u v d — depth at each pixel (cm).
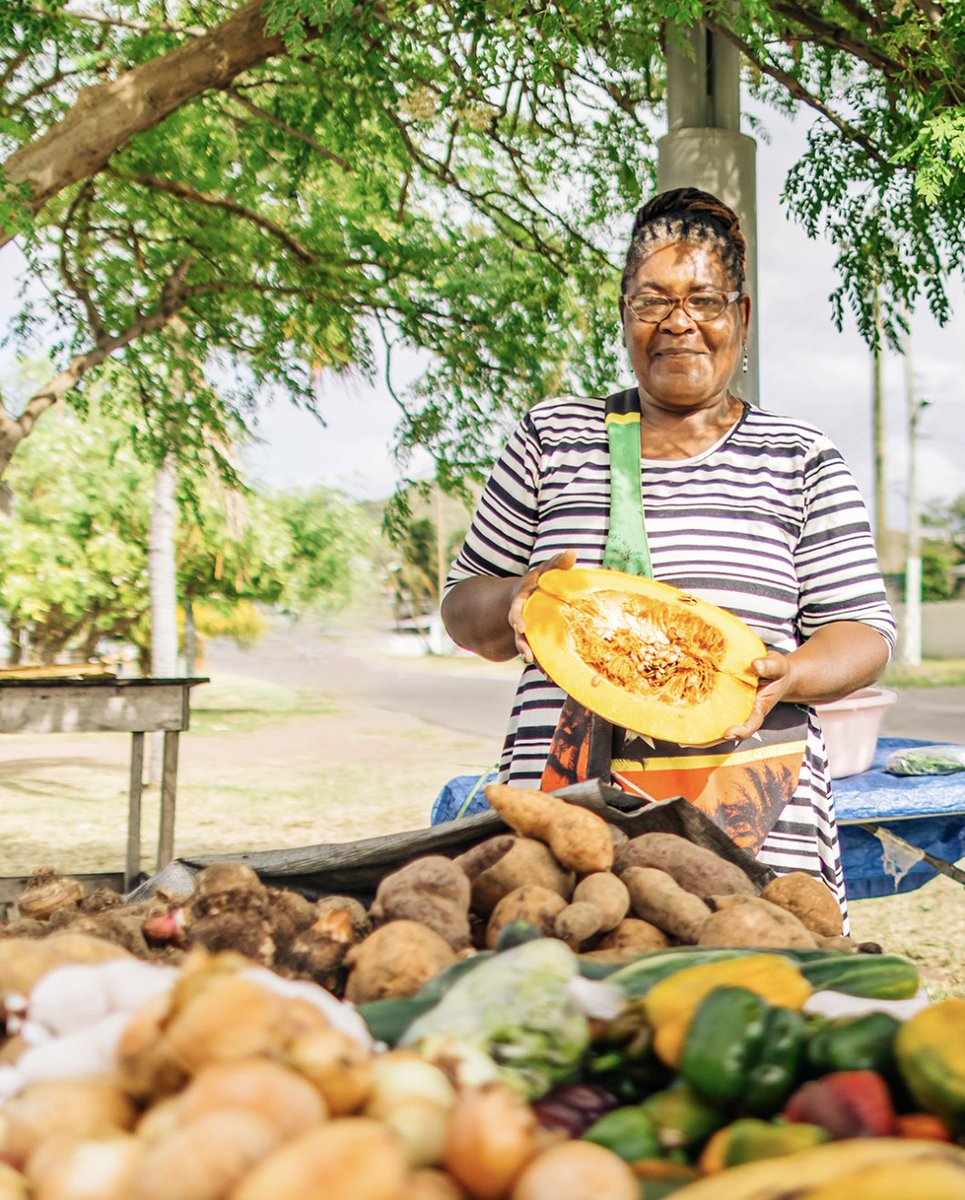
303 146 617
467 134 627
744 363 413
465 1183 72
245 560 1728
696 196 207
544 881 135
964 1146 78
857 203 484
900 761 371
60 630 1789
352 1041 80
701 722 172
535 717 203
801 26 464
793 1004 94
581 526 208
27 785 1159
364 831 876
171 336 699
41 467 1565
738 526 201
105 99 480
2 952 99
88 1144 73
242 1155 67
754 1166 70
